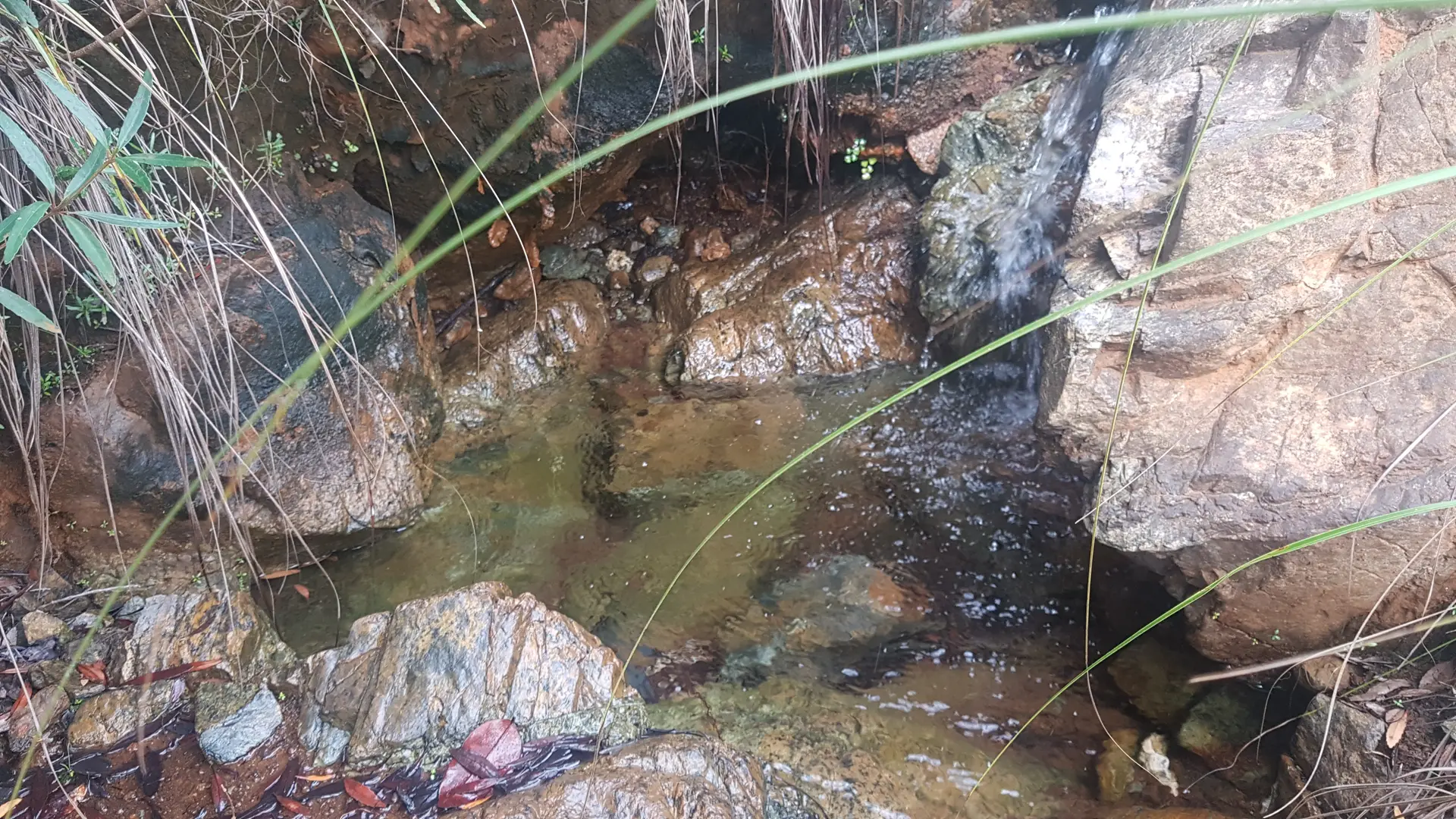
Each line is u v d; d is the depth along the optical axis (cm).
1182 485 239
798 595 308
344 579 306
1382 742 215
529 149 364
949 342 398
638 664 280
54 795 218
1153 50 305
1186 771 248
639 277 459
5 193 228
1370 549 224
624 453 371
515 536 329
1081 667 282
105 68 252
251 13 276
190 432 262
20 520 270
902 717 264
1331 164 232
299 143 321
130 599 267
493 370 401
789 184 468
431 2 271
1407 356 228
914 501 343
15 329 257
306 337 294
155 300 252
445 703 238
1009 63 397
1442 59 227
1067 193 339
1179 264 112
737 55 366
